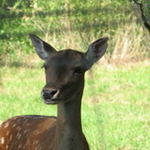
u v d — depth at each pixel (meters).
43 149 7.83
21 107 15.41
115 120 13.81
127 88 17.17
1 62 20.03
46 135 7.99
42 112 14.94
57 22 20.50
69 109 7.34
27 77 18.69
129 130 13.03
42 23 20.98
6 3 22.95
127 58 19.91
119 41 20.08
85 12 20.67
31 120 8.66
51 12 21.39
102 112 14.50
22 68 19.55
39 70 19.33
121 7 20.53
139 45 20.05
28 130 8.47
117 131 12.95
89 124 13.52
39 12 21.67
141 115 14.23
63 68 7.30
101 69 19.20
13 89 17.34
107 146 12.03
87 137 12.54
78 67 7.34
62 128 7.37
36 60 20.12
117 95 16.44
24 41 21.09
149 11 9.55
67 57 7.40
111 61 19.77
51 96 7.07
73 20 20.30
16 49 20.84
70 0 21.12
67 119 7.34
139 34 20.11
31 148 8.15
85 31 19.89
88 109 14.80
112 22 20.38
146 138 12.46
